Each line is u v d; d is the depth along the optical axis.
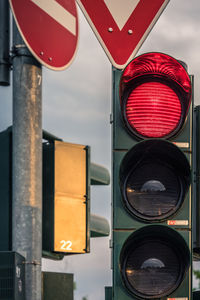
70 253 4.85
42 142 4.89
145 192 4.51
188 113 4.65
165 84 4.67
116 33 4.85
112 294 4.40
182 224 4.49
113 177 4.50
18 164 4.69
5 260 4.18
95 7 4.83
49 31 5.01
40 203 4.69
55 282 4.78
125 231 4.45
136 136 4.57
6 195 4.71
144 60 4.62
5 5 5.07
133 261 4.47
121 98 4.61
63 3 5.18
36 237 4.63
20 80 4.82
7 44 5.03
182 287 4.45
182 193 4.54
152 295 4.43
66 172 4.90
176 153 4.51
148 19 4.90
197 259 4.80
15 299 4.16
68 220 4.83
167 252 4.49
